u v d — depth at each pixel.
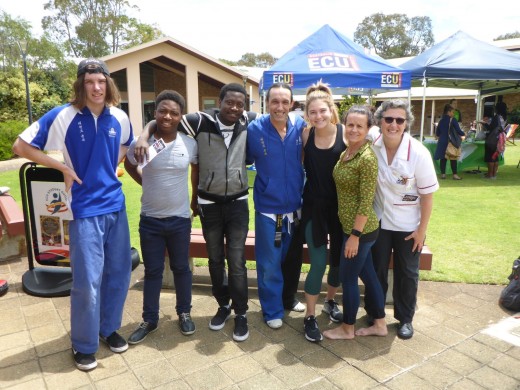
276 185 2.86
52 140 2.41
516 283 3.28
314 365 2.58
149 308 2.88
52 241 3.79
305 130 2.85
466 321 3.10
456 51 9.34
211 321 3.02
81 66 2.38
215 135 2.75
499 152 9.42
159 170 2.70
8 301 3.41
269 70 8.34
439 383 2.40
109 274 2.68
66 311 3.25
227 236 2.91
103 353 2.70
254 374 2.49
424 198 2.68
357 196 2.62
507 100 24.14
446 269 4.07
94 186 2.49
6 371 2.50
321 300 3.50
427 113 26.92
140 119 17.86
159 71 22.08
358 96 13.90
